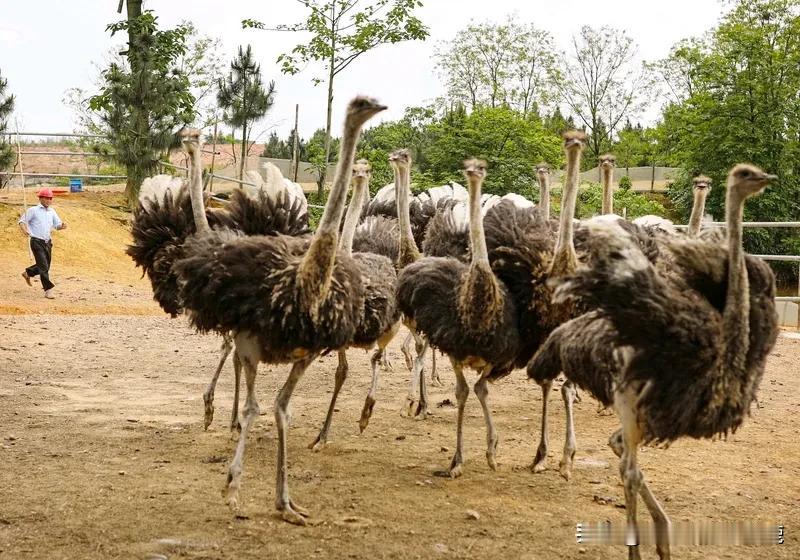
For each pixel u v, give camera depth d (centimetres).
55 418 748
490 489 600
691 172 3070
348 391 916
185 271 562
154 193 813
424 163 2641
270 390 904
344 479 610
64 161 3322
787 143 2933
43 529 493
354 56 2309
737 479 630
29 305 1466
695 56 3344
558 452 702
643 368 445
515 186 2469
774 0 3181
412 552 479
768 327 450
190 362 1032
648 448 705
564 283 463
